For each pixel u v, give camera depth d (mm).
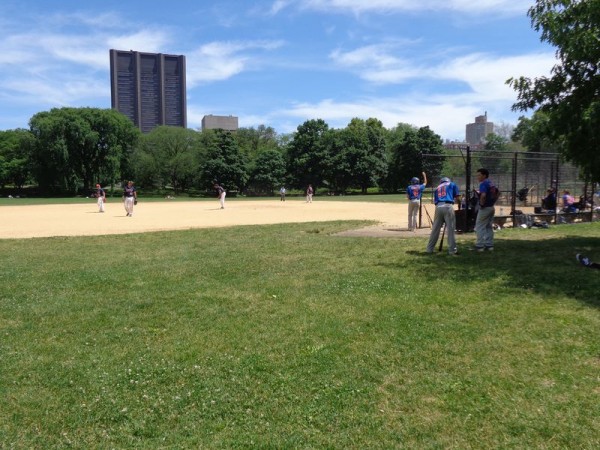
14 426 4043
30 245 15078
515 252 11773
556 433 3838
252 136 109562
